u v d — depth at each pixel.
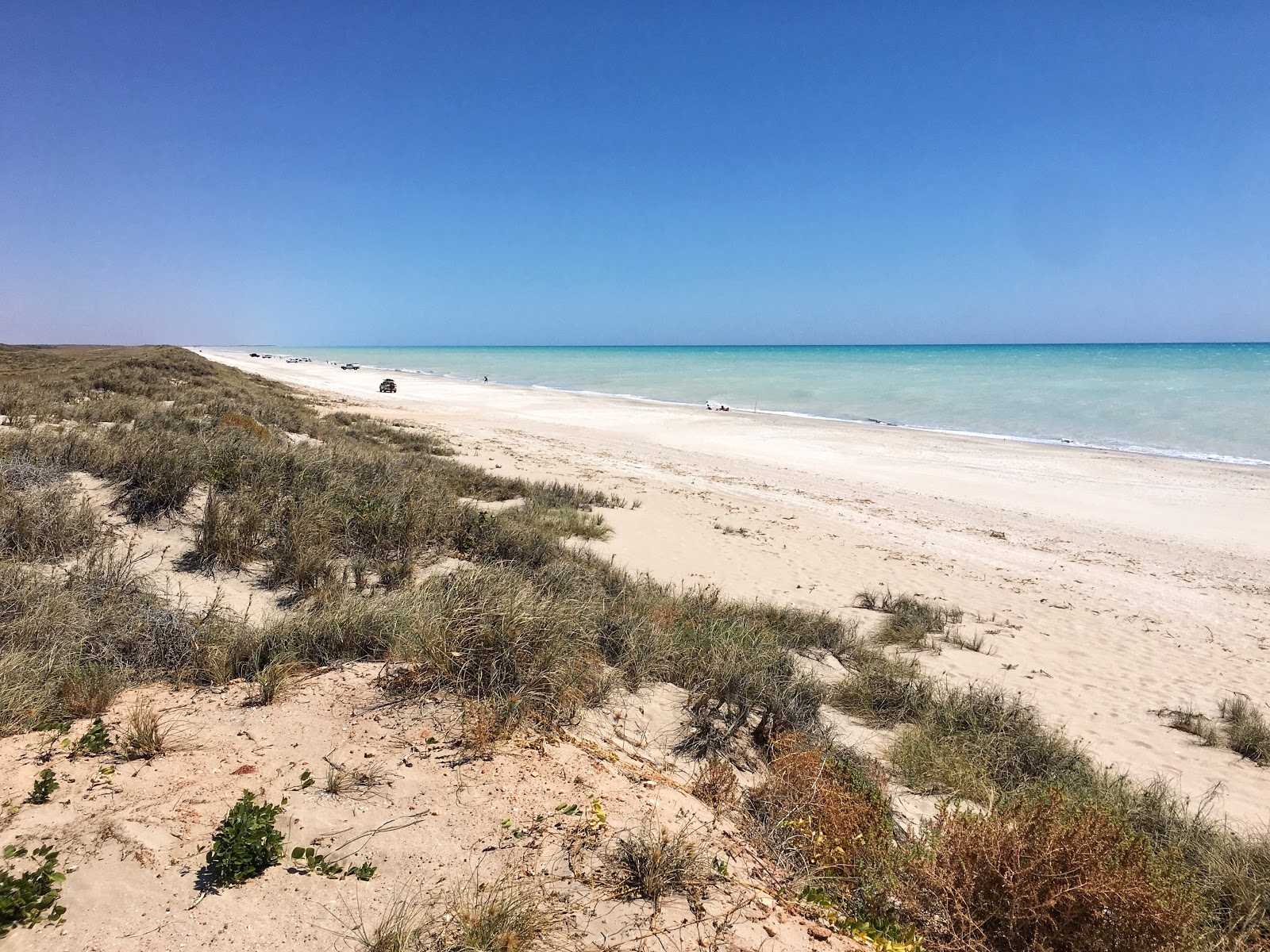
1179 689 7.36
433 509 8.65
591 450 22.86
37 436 7.78
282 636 4.70
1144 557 13.16
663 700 5.07
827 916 2.85
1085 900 2.83
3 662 3.70
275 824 2.78
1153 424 28.81
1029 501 17.39
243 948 2.18
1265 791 5.31
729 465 21.33
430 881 2.56
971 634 8.66
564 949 2.34
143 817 2.73
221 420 11.59
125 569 5.45
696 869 2.85
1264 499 17.28
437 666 4.16
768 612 8.16
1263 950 3.30
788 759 3.94
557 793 3.21
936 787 4.66
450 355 157.38
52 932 2.15
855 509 15.98
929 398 41.31
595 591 7.25
